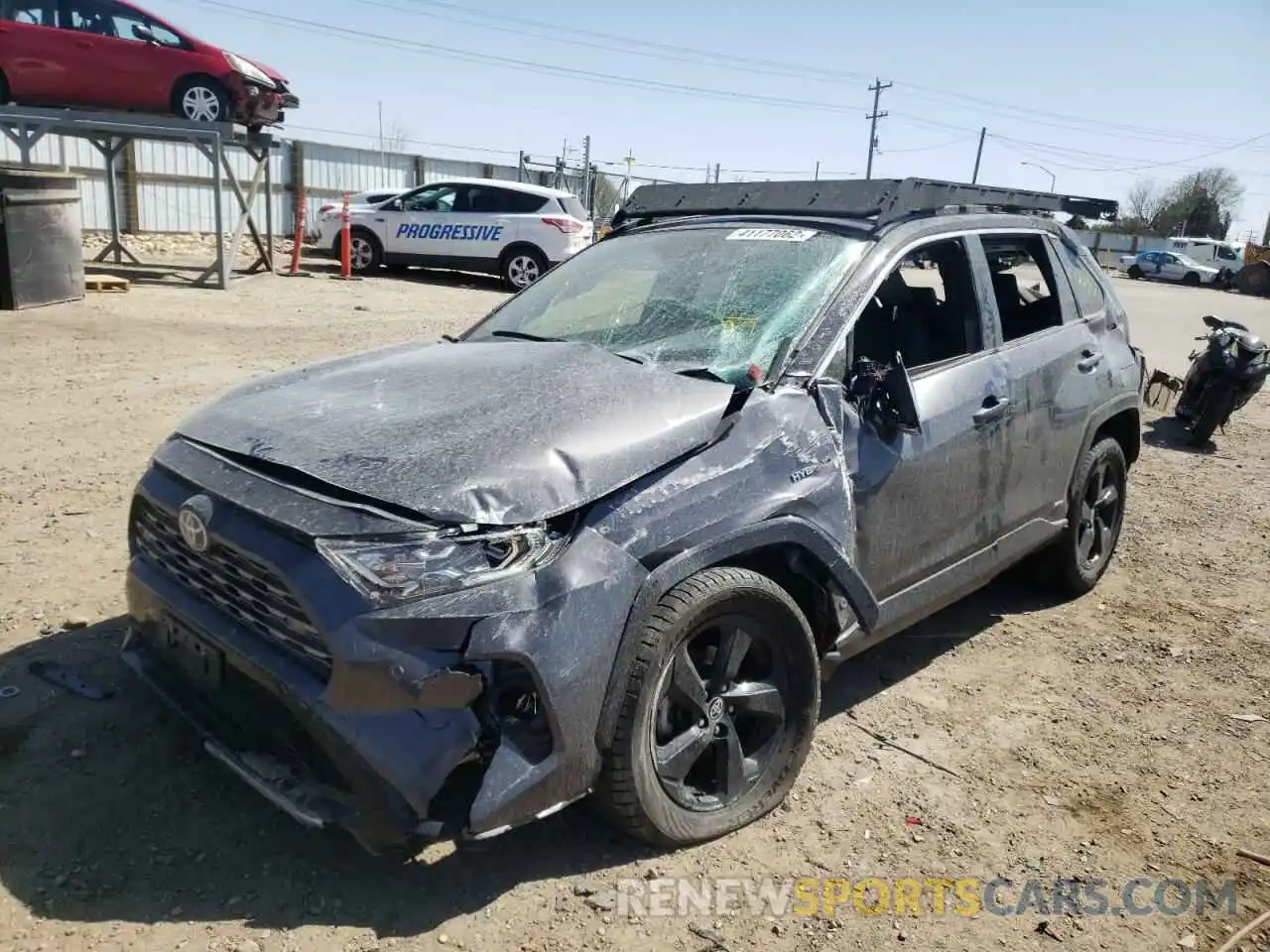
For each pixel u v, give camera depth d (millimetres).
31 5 13336
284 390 3250
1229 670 4367
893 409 3336
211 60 14180
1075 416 4484
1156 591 5266
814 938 2672
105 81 13711
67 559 4691
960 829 3172
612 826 2881
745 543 2883
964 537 3885
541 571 2537
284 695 2525
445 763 2402
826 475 3145
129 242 20562
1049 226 4719
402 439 2729
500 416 2834
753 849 3016
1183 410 9102
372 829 2475
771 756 3145
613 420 2840
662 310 3697
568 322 3869
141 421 7078
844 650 3400
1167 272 43188
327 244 18938
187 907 2629
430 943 2564
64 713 3471
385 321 12492
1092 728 3848
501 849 2938
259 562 2539
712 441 2939
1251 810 3348
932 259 3891
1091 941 2711
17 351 9156
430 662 2400
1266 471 8125
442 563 2434
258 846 2881
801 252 3707
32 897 2625
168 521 2955
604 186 31547
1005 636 4652
